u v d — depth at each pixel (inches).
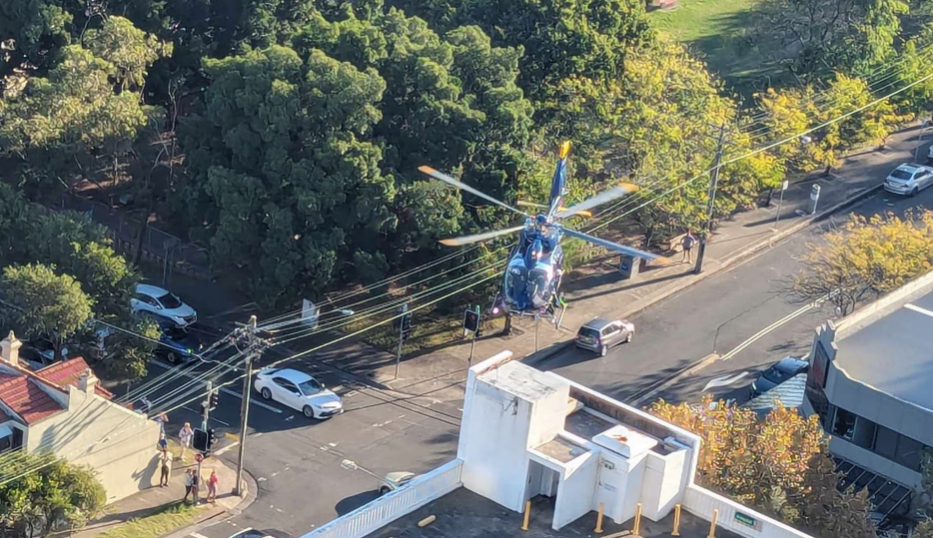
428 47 3157.0
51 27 3422.7
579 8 3671.3
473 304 3201.3
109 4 3531.0
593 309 3344.0
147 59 3312.0
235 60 3063.5
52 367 2412.6
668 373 3102.9
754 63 4712.1
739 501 2007.9
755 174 3590.1
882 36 4328.3
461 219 3065.9
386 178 2957.7
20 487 2176.4
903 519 2401.6
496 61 3216.0
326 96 2962.6
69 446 2316.7
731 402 2861.7
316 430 2743.6
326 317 3090.6
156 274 3329.2
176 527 2377.0
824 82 4271.7
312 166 2955.2
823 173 4202.8
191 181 3159.5
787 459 2101.4
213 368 2920.8
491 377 1558.8
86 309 2642.7
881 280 3157.0
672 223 3462.1
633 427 1643.7
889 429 2466.8
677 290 3476.9
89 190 3585.1
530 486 1547.7
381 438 2738.7
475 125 3056.1
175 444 2635.3
